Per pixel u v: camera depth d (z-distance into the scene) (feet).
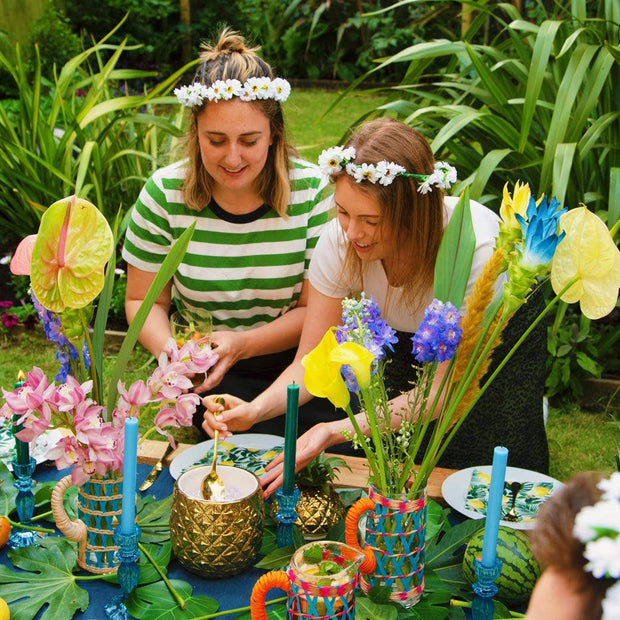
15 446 5.17
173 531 4.51
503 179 11.48
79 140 13.10
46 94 20.20
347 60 27.63
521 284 3.98
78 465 4.39
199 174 6.83
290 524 4.78
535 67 9.84
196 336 5.26
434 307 4.01
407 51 11.39
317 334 6.30
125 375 11.83
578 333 11.11
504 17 19.65
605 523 2.16
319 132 21.85
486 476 5.59
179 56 26.86
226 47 6.41
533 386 6.79
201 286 7.25
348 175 5.05
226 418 5.50
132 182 13.46
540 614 2.27
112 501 4.50
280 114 6.64
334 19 26.86
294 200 7.10
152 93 13.20
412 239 5.24
